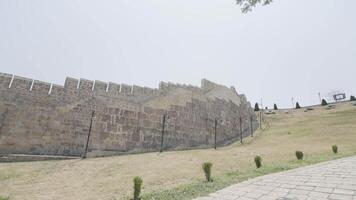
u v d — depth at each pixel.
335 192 5.77
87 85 16.44
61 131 14.57
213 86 24.75
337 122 27.19
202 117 21.08
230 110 25.30
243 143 20.36
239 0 7.38
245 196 6.02
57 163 11.66
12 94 13.99
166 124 18.39
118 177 9.04
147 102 18.25
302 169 9.00
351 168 8.52
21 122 13.71
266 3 7.35
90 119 15.62
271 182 7.27
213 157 12.69
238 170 9.73
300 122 32.22
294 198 5.55
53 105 14.89
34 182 8.66
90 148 14.84
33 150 13.52
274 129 28.11
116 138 15.90
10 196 7.20
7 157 11.87
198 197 6.18
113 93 17.16
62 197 7.10
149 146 16.94
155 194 6.60
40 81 15.02
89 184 8.34
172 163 11.23
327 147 15.52
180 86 20.89
